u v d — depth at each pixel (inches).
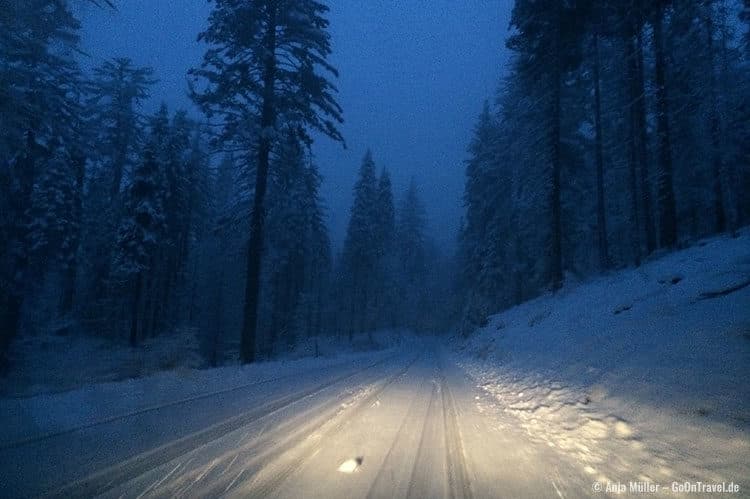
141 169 1039.6
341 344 1792.6
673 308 338.0
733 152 788.6
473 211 1520.7
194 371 416.5
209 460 163.6
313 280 1975.9
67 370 497.4
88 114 1057.5
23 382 431.8
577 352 387.5
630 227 1084.5
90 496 127.5
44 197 972.6
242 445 184.4
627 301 435.2
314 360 689.0
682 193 1035.9
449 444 199.0
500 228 1277.1
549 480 154.4
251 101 611.2
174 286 1387.8
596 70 799.7
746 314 257.4
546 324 603.8
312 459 170.2
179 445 180.7
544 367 411.2
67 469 148.1
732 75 706.2
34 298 1042.1
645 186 774.5
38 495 127.0
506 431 229.0
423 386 400.2
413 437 209.2
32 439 179.2
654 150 910.4
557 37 714.8
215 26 562.9
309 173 748.6
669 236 638.5
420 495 138.1
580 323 482.3
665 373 244.2
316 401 295.0
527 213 1040.2
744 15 593.9
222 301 1401.3
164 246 1129.4
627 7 627.8
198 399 282.4
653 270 497.7
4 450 164.6
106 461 157.6
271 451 177.8
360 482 147.7
